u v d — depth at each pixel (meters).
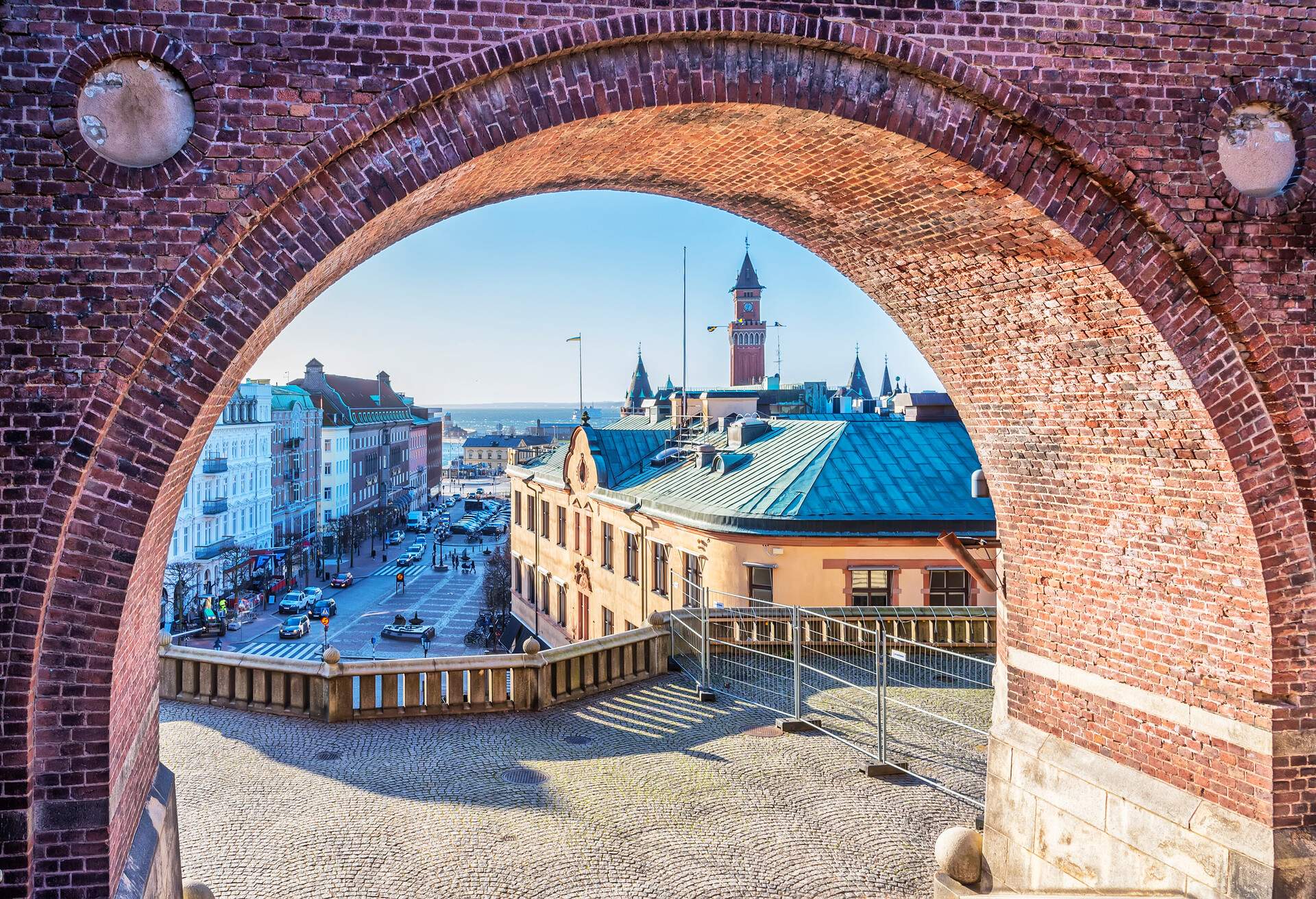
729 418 38.84
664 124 7.66
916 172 7.84
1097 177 7.47
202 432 7.16
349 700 14.52
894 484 25.92
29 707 6.20
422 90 6.49
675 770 12.70
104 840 6.39
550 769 12.71
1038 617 10.11
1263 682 7.86
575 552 40.78
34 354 6.17
